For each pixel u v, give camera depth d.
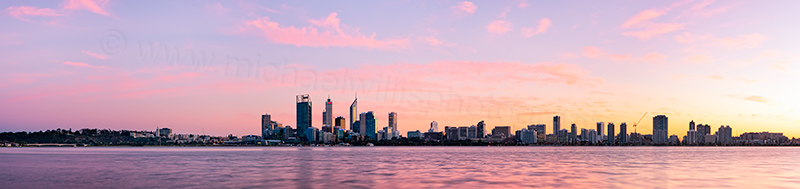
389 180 92.06
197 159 190.38
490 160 182.00
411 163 156.75
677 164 148.62
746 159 192.75
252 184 85.56
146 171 116.00
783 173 109.56
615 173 108.56
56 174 108.50
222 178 96.38
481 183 86.19
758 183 86.94
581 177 97.75
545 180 91.38
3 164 152.25
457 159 193.00
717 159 193.00
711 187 80.56
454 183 86.31
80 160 182.62
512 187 79.88
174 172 112.38
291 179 94.62
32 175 106.12
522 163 155.62
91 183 87.69
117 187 81.38
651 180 91.44
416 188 79.06
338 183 87.19
